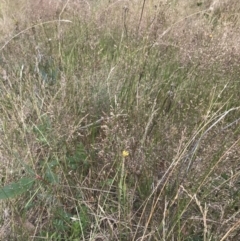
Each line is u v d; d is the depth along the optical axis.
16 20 3.65
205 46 2.79
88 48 3.07
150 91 2.50
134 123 2.20
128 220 1.73
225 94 2.49
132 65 2.71
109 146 2.01
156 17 3.23
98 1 4.04
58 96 2.53
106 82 2.59
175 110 2.38
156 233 1.70
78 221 1.84
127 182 2.01
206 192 1.81
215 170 1.88
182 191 1.74
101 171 1.99
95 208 1.95
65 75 2.65
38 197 1.90
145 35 3.05
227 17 3.76
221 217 1.71
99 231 1.83
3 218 1.80
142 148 1.99
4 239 1.72
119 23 3.55
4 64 3.04
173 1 3.88
